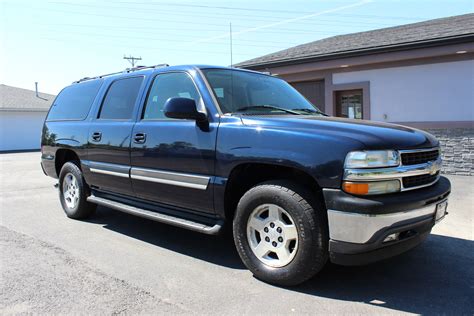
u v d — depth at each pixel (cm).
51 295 322
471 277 358
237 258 411
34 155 2158
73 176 568
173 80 432
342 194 293
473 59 873
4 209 650
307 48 1247
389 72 985
